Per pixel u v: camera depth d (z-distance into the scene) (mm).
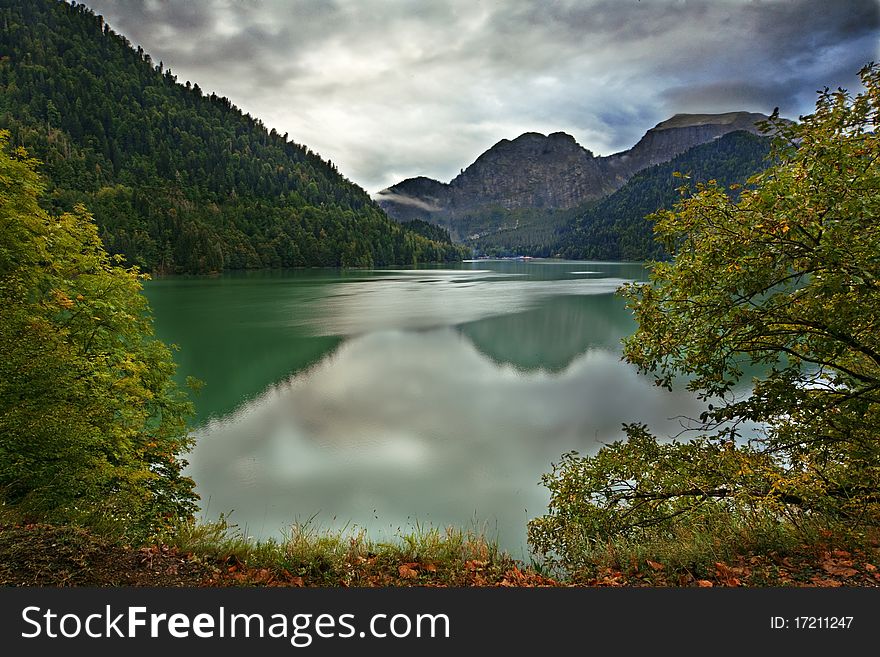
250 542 6094
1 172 12336
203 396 28156
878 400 6008
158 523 8844
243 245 198500
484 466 18984
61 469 7227
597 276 150875
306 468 18688
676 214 6457
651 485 7902
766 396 6895
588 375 33781
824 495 6500
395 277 153125
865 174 5031
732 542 6426
